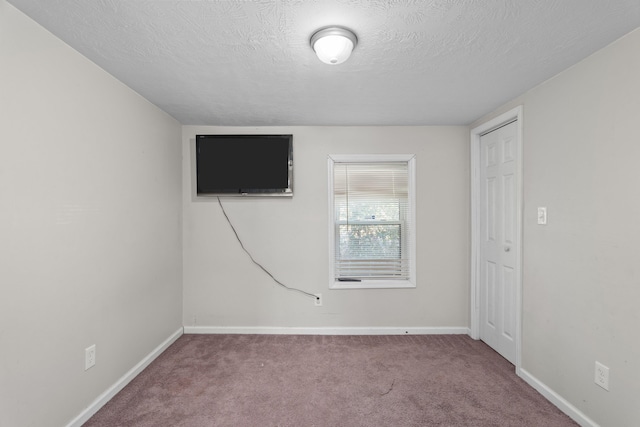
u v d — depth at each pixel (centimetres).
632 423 148
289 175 302
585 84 173
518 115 228
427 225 309
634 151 148
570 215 183
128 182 218
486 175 283
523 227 223
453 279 309
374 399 199
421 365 243
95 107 184
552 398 194
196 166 306
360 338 298
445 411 187
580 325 176
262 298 310
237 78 202
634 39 147
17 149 137
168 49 166
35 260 145
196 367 240
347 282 312
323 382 219
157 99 240
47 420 152
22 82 138
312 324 309
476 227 294
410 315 309
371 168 311
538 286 208
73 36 154
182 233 307
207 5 129
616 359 155
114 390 201
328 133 310
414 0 125
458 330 307
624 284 152
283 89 219
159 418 180
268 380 221
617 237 155
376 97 233
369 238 314
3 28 130
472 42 157
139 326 232
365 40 155
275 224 310
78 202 171
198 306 309
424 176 308
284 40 156
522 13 133
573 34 150
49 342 153
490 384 216
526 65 182
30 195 143
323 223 309
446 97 233
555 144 195
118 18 139
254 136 301
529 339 217
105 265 194
